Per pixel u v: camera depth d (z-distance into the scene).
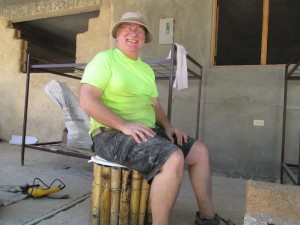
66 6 5.05
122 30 1.85
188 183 3.04
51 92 3.56
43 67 3.50
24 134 3.55
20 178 2.93
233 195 2.73
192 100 3.82
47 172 3.23
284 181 3.35
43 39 7.71
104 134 1.72
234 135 3.60
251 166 3.51
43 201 2.28
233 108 3.61
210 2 3.78
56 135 5.04
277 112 3.42
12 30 5.42
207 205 1.81
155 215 1.53
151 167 1.54
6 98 5.43
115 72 1.76
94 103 1.64
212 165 3.69
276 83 3.43
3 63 5.46
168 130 1.95
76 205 2.23
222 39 3.78
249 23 3.67
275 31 3.56
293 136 3.34
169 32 3.95
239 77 3.59
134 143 1.59
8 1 5.33
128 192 1.72
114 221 1.73
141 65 1.94
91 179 3.02
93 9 4.95
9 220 1.90
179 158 1.50
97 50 4.75
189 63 3.85
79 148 3.45
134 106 1.81
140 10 4.15
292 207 1.40
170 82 2.82
